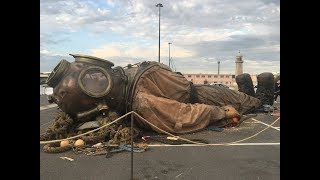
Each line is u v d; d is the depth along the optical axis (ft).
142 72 34.06
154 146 27.71
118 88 32.32
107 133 28.55
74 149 26.11
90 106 30.35
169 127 32.22
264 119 44.98
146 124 31.53
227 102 43.62
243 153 25.16
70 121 29.55
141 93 32.32
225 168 21.15
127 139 28.02
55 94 30.60
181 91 37.11
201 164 22.13
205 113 34.94
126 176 19.58
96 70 31.17
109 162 22.72
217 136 32.42
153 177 19.39
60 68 30.81
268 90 53.47
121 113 33.71
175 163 22.40
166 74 35.99
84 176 19.57
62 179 19.03
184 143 28.76
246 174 19.85
